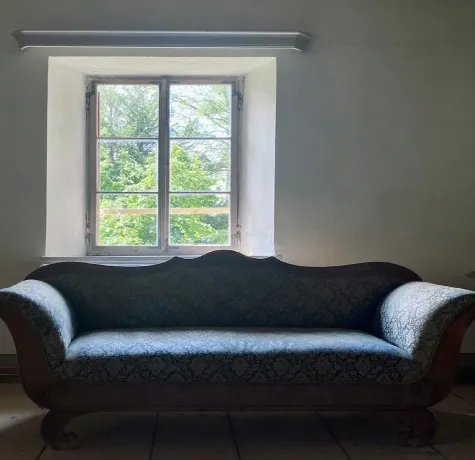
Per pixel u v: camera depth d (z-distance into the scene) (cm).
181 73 325
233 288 266
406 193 304
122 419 240
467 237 304
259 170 316
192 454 201
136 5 297
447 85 304
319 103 302
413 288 238
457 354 205
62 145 309
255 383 203
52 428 203
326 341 217
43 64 296
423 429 209
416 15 304
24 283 231
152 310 260
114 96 327
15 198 295
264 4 300
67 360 199
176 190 328
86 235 325
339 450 206
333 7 302
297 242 301
